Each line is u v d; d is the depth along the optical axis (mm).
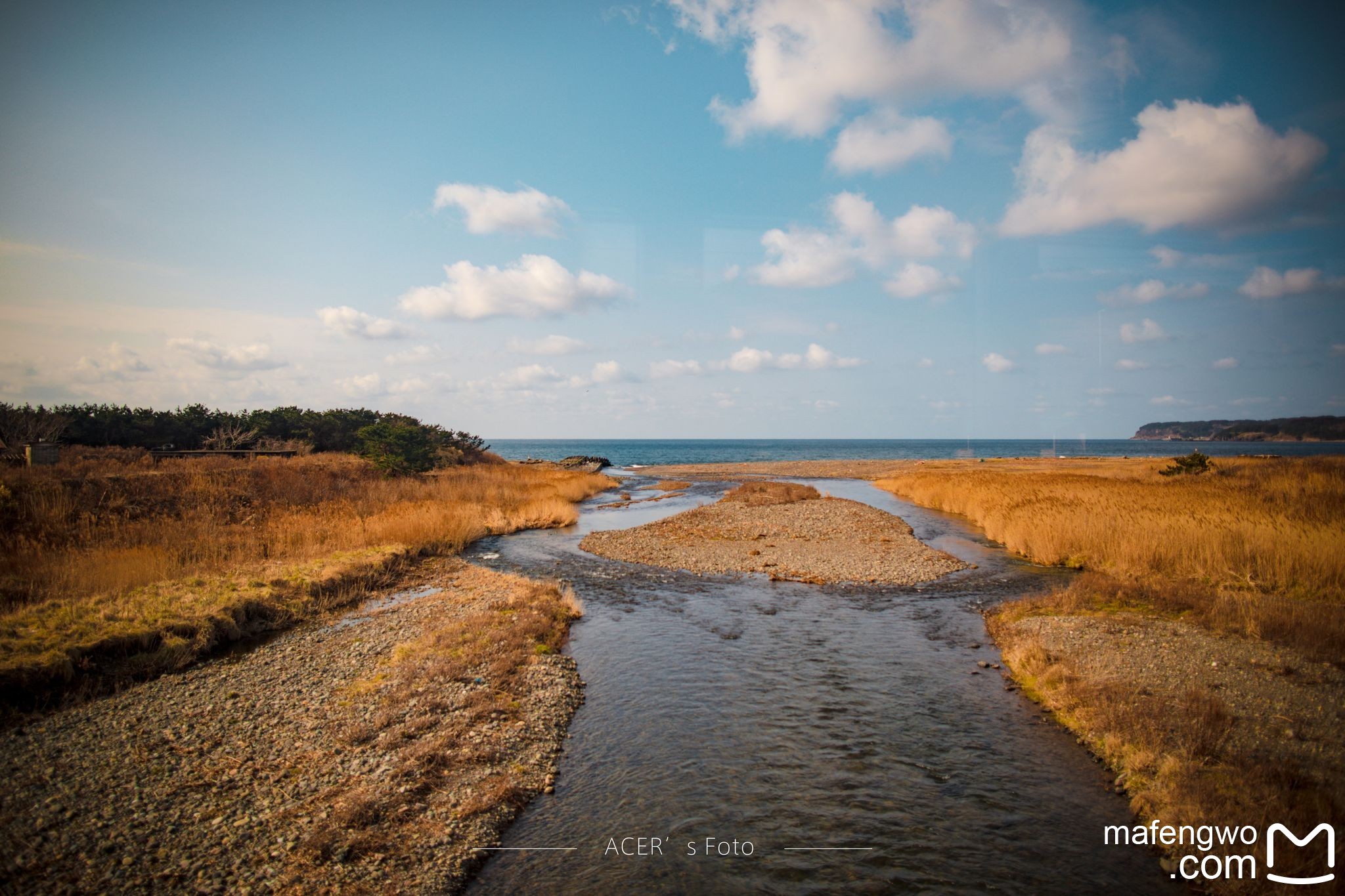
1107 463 58500
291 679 11000
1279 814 6586
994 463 66562
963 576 19656
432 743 8703
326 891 5996
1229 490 24891
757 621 15125
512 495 36438
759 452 169125
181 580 15148
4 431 26953
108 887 5875
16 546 15945
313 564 17969
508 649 12391
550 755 8805
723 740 9258
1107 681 10266
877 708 10312
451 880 6293
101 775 7781
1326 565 14922
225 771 7941
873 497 45812
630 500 44469
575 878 6410
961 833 7117
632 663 12359
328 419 43812
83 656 10773
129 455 28188
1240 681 10062
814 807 7609
